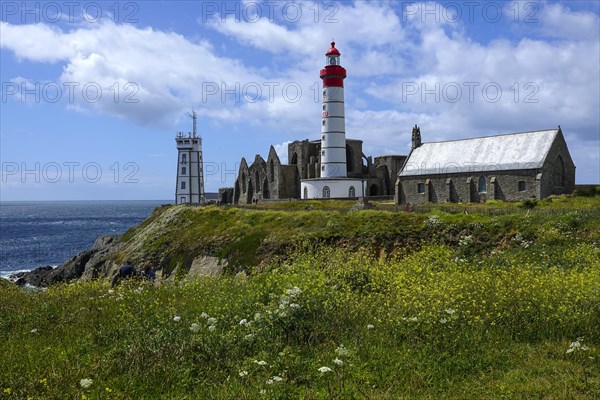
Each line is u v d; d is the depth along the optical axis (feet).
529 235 113.60
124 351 40.60
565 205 174.50
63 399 33.37
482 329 46.57
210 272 161.58
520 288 52.70
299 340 44.06
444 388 36.68
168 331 43.62
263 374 37.96
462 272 64.64
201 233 193.57
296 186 340.59
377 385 36.68
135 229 262.88
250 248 158.20
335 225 151.94
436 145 268.21
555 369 38.96
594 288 52.70
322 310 47.96
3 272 266.16
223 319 48.03
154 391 35.65
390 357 41.04
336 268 65.77
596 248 91.45
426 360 40.60
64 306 56.49
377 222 146.20
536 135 226.58
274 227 171.53
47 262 305.53
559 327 46.78
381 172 321.11
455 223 131.44
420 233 134.00
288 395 34.63
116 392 34.73
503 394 35.29
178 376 37.47
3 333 47.75
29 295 66.49
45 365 38.99
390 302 51.39
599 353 41.63
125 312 51.70
